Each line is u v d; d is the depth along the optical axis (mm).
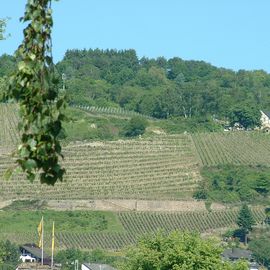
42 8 26578
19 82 26062
